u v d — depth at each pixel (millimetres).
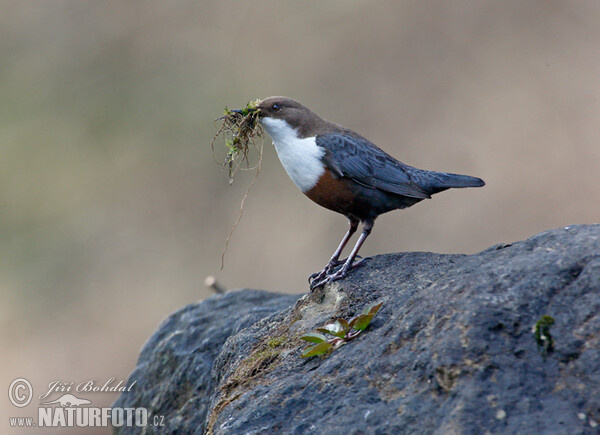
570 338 5262
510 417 4957
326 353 6480
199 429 8133
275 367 6730
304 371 6414
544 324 5375
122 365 20156
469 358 5344
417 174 9016
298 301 7996
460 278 6148
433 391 5379
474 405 5062
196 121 23828
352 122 23125
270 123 9234
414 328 5930
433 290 6203
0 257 22594
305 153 9016
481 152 21188
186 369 8773
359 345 6227
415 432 5180
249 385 6594
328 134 9078
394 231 20594
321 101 23625
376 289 7332
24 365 20359
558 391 5047
